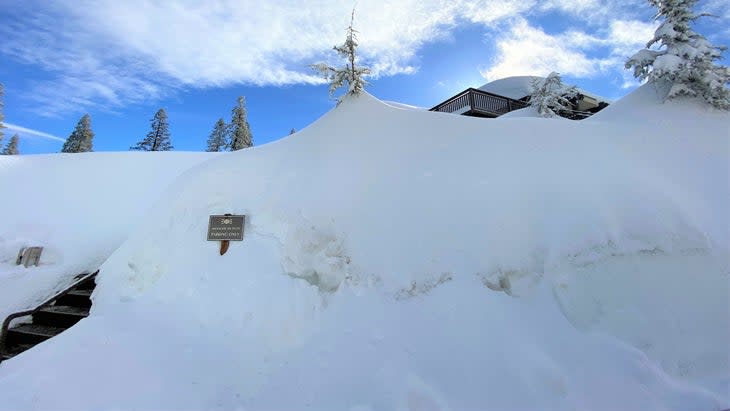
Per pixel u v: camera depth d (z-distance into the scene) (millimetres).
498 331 2660
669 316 2773
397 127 4797
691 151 4438
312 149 4883
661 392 2291
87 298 4754
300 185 4289
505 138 4352
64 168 9391
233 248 3943
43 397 2469
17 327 4324
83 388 2566
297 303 3234
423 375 2418
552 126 4676
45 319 4465
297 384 2572
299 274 3520
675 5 6086
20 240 6207
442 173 3908
